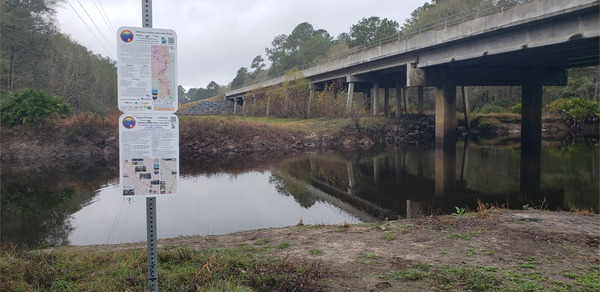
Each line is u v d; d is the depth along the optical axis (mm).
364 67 40844
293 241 7457
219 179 19953
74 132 33938
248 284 4863
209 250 6750
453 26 27688
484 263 5664
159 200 14789
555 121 48438
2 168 26844
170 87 3807
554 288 4711
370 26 68875
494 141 39219
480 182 17719
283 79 53438
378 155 29641
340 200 14469
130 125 3725
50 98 35625
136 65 3725
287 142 36062
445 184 17438
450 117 33625
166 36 3797
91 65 61031
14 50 47031
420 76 33219
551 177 18484
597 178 18000
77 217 12562
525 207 10227
